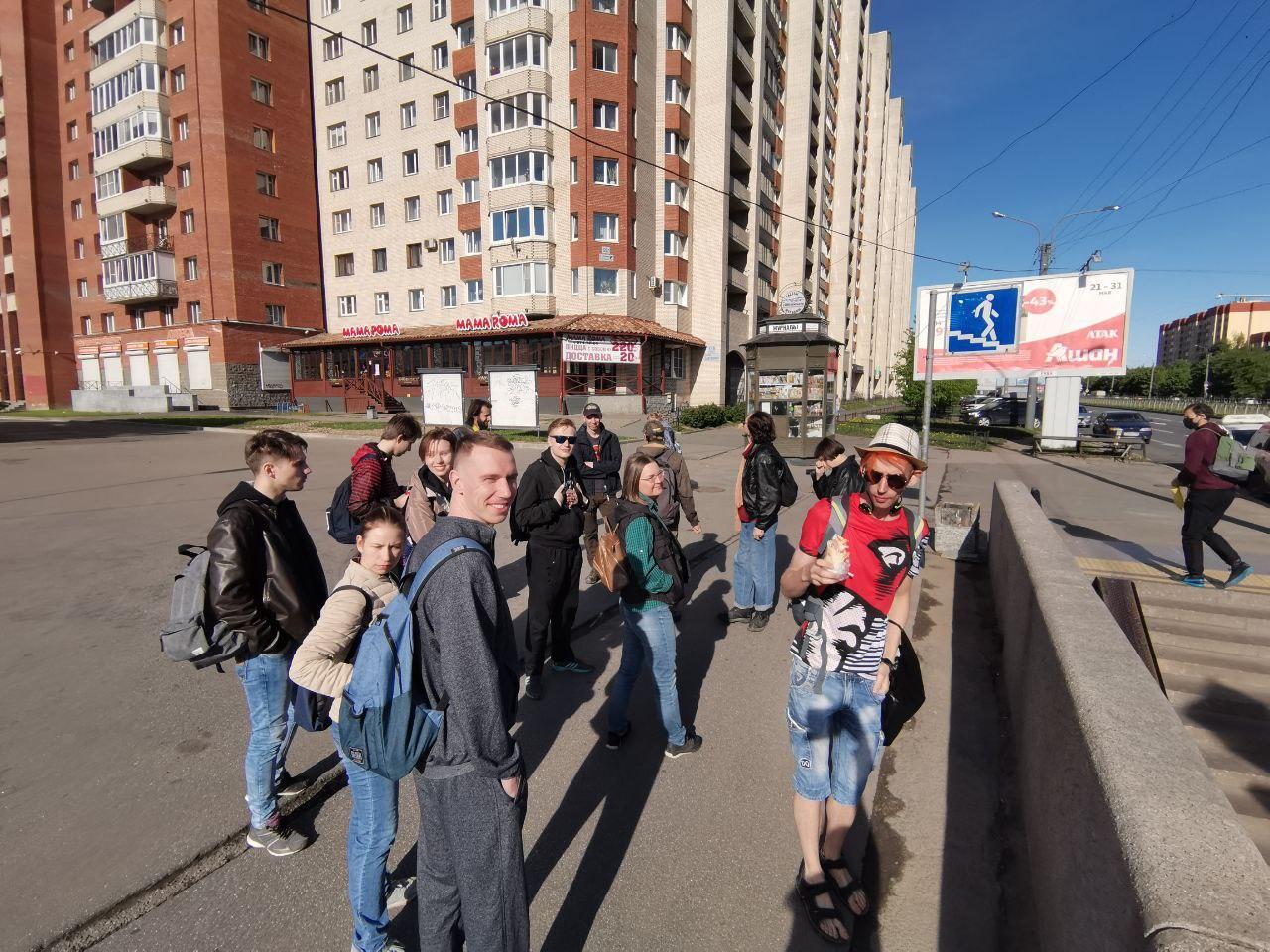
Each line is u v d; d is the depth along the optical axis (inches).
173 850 101.5
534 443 705.0
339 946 85.4
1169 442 925.8
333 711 73.0
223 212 1318.9
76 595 226.4
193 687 157.1
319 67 1382.9
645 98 1133.7
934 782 119.3
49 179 1601.9
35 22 1545.3
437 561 65.6
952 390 1101.7
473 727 63.1
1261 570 229.3
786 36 1509.6
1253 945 40.6
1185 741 64.7
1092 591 113.1
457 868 67.2
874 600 89.6
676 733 127.3
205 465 563.8
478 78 1131.3
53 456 628.1
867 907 91.3
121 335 1518.2
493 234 1134.4
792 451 617.3
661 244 1192.2
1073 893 67.0
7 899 90.5
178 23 1317.7
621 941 86.7
